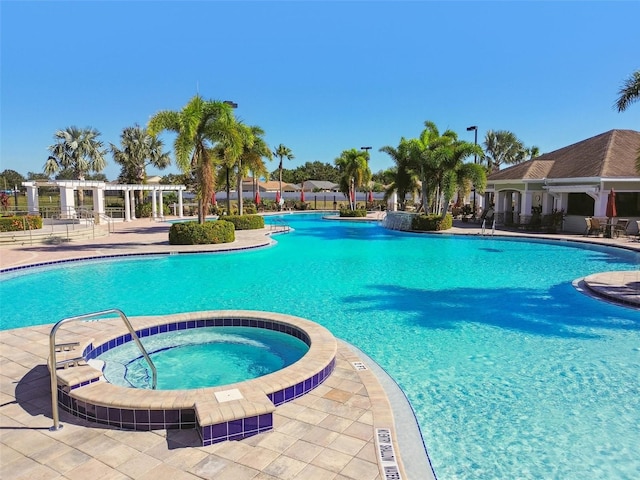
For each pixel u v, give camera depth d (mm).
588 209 25500
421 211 35250
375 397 5238
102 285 12492
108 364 6691
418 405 5492
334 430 4492
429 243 22297
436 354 7250
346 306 10289
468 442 4672
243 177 30125
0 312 9914
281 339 7672
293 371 5441
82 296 11266
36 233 20438
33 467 3871
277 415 4789
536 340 7898
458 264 16016
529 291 11711
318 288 12141
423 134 31031
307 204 53938
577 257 17578
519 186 28031
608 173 23125
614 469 4230
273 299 10945
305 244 21938
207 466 3879
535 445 4621
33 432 4438
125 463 3926
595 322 8930
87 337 6805
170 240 19609
